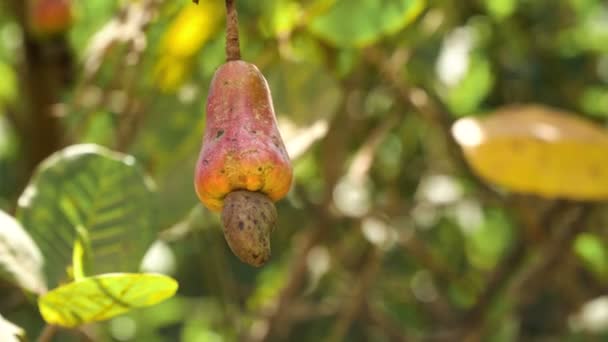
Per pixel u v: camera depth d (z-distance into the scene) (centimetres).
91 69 163
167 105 166
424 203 205
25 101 195
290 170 102
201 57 180
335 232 227
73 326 114
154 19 158
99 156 127
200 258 234
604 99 231
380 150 233
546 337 231
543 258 207
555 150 165
